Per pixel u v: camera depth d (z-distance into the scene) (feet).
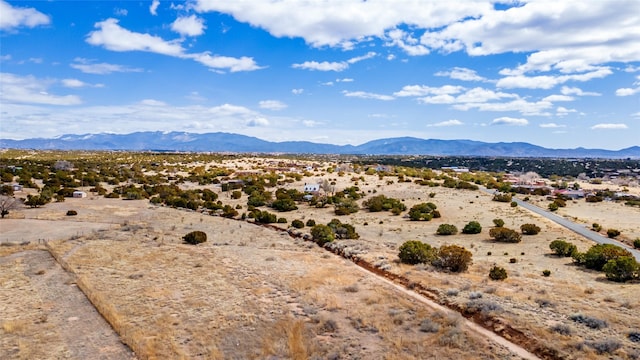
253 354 67.97
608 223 213.25
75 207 252.21
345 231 184.14
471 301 88.89
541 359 65.46
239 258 133.90
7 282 103.76
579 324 76.02
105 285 102.32
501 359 64.54
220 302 91.50
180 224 210.38
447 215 239.91
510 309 83.71
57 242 151.94
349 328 77.92
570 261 135.44
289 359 66.03
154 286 102.12
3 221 201.16
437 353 66.74
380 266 126.93
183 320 81.71
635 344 67.00
